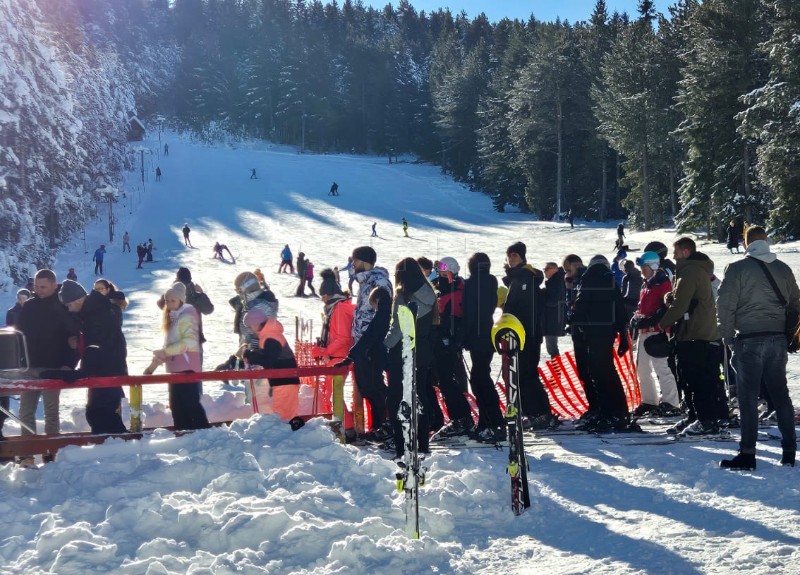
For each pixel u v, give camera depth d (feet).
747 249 20.36
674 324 25.16
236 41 581.94
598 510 16.66
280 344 24.86
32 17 160.25
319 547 14.14
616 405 25.99
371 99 469.57
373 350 24.22
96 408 22.85
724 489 17.80
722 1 152.35
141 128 407.85
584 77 257.75
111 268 149.28
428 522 15.57
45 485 17.80
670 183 215.72
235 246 177.99
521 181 274.36
